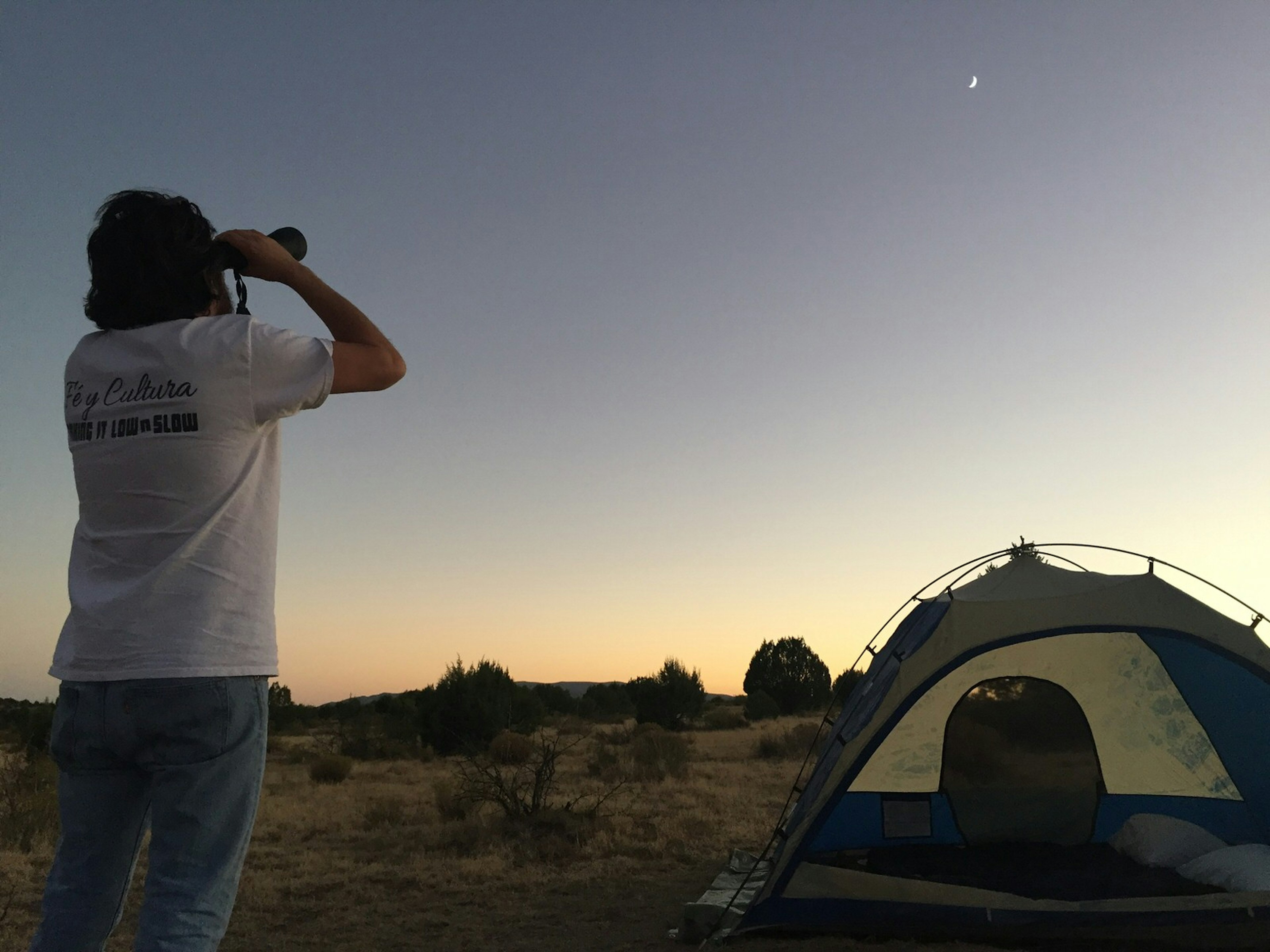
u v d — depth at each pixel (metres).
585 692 53.88
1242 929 4.75
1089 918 4.95
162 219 1.91
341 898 7.06
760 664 46.19
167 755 1.71
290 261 2.05
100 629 1.72
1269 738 5.73
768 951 5.05
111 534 1.77
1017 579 6.42
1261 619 5.86
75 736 1.74
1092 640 6.54
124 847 1.83
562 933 5.93
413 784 16.55
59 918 1.76
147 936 1.59
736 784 14.52
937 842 6.66
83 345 1.89
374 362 1.99
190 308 1.92
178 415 1.76
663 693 34.41
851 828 6.65
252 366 1.81
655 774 15.46
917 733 6.81
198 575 1.75
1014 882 5.50
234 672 1.75
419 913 6.57
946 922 5.10
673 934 5.65
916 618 6.73
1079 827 6.61
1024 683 6.81
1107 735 6.67
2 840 9.09
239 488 1.82
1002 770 6.75
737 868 7.30
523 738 19.98
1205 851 5.75
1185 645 5.85
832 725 7.27
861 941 5.16
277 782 17.42
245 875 7.90
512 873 7.86
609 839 9.27
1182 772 6.43
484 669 25.97
